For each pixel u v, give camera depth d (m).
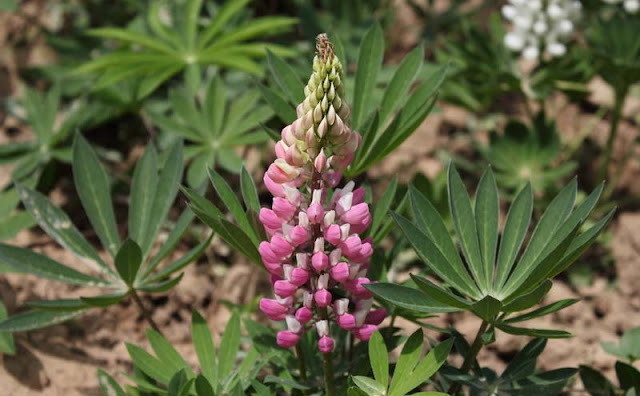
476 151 1.20
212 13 1.19
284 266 0.76
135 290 0.86
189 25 1.08
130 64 1.05
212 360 0.85
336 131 0.74
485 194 0.82
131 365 0.97
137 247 0.83
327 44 0.73
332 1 1.19
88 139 1.15
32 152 1.08
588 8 1.19
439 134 1.21
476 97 1.14
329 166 0.76
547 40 1.09
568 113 1.24
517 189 1.09
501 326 0.79
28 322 0.85
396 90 0.86
